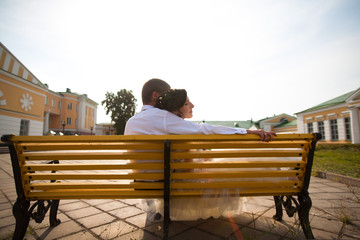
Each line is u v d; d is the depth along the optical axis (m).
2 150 11.49
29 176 1.44
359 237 1.72
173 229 1.88
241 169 1.68
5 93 14.81
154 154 1.44
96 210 2.43
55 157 1.40
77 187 1.47
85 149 1.40
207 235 1.75
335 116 20.56
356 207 2.46
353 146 14.16
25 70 17.75
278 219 2.06
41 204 1.67
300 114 25.84
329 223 2.00
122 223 2.04
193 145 1.43
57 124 42.34
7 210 2.47
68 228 1.94
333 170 5.11
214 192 1.54
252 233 1.78
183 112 1.77
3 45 15.34
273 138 1.42
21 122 16.62
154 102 1.83
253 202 2.10
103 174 1.44
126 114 37.50
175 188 1.47
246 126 44.06
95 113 52.97
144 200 1.93
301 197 1.57
